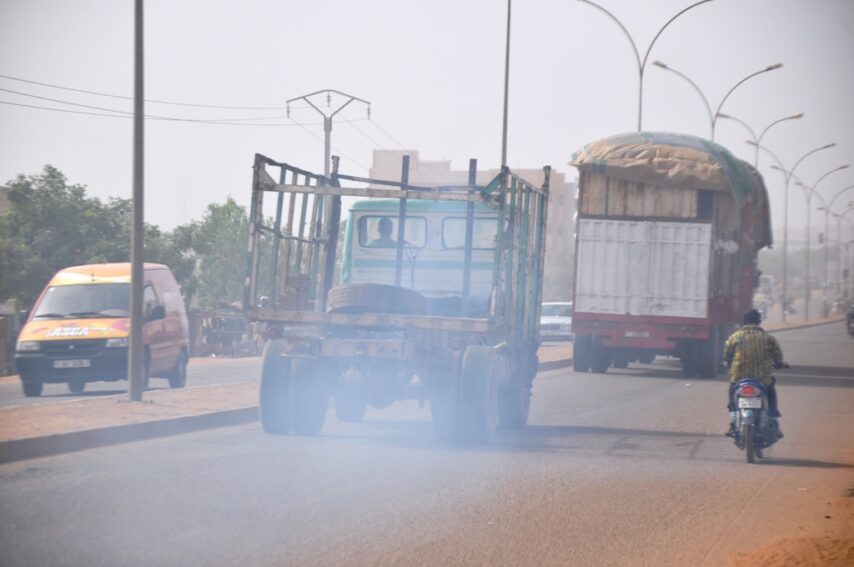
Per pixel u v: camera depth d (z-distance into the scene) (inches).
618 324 1347.2
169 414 745.0
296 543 386.6
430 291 760.3
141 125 869.8
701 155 1311.5
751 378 645.9
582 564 369.4
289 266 693.9
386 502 467.8
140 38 867.4
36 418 713.0
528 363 793.6
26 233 2524.6
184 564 352.8
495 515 447.8
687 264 1327.5
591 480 542.9
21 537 387.5
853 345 2529.5
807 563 355.9
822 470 604.4
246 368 1640.0
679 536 417.4
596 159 1327.5
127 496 469.4
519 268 711.1
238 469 548.1
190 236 3065.9
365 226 785.6
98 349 1062.4
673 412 920.9
